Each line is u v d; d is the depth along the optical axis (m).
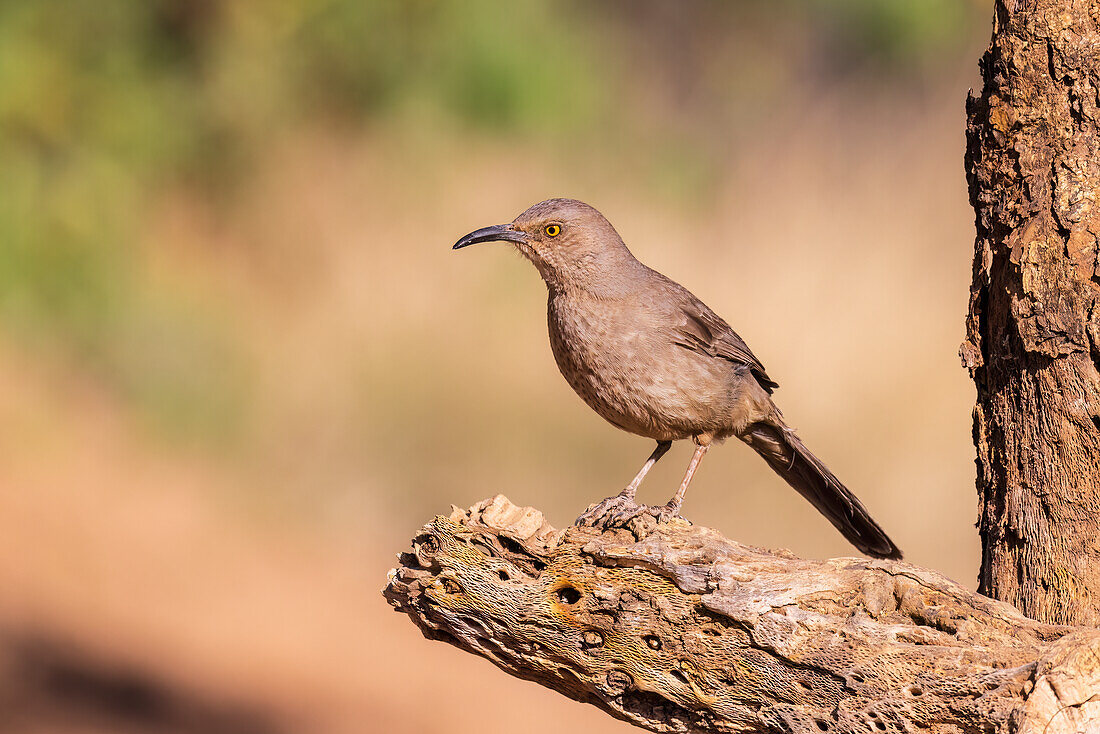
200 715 12.43
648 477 15.34
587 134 17.27
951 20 18.09
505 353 16.39
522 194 17.12
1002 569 6.03
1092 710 4.98
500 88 15.84
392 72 16.12
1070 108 5.85
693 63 19.56
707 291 16.05
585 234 8.19
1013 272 5.93
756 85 19.17
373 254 17.09
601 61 17.22
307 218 17.23
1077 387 5.79
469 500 15.69
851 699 5.42
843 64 19.09
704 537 5.90
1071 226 5.79
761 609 5.60
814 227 16.89
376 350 16.58
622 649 5.88
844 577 5.61
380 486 16.03
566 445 15.85
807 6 19.14
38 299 15.44
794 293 15.92
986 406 6.21
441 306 16.80
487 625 6.07
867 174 17.81
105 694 12.47
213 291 16.83
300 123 16.88
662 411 8.27
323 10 15.82
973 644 5.32
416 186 17.17
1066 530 5.82
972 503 14.28
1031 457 5.93
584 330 8.22
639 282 8.32
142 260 16.14
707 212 17.41
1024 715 4.99
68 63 14.92
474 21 15.74
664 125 18.67
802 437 14.81
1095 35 5.82
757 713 5.67
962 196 17.31
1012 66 5.98
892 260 16.33
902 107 18.56
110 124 15.27
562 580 5.92
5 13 14.66
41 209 15.04
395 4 15.78
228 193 17.06
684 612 5.77
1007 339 6.04
